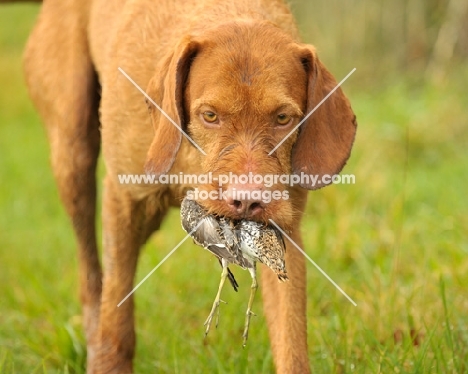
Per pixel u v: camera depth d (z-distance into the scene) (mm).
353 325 5457
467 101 10477
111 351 5090
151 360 5523
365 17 12398
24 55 6266
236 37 4336
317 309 5926
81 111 5852
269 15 4809
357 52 12367
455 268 6184
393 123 9859
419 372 4758
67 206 5980
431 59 12188
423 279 6043
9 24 19516
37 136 12727
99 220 8727
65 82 5902
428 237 6973
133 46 4949
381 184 8195
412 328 5336
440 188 8148
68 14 5949
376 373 4770
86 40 5855
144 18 4992
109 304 5109
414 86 11844
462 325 5309
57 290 6934
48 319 6195
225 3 4789
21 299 6750
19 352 5812
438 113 10055
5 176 10562
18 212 9266
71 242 8227
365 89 11906
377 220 7543
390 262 6543
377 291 5848
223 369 5090
